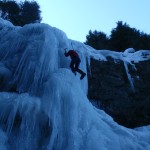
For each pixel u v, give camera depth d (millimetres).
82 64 11219
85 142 8133
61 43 11039
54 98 8391
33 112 7969
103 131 8945
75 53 9938
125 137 9273
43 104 8297
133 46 17938
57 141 7879
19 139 7699
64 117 8297
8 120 7734
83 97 9445
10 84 9609
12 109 7832
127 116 11609
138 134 10016
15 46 10523
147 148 9156
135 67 12805
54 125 7922
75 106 8516
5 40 11070
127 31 18547
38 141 7832
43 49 9719
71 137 7914
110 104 11625
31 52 9766
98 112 10477
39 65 9359
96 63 12203
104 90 11750
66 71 9469
